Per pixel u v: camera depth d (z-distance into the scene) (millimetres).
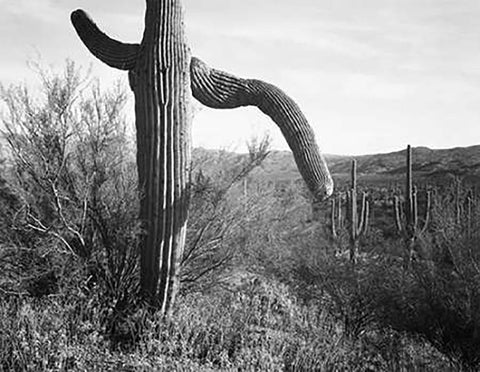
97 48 8203
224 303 9062
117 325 7668
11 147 8344
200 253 8672
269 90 7902
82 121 8555
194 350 7418
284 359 7906
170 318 7695
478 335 10539
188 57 7812
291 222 14188
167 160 7652
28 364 6395
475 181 31062
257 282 11805
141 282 7859
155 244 7684
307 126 7676
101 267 8242
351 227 20938
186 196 7781
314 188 7434
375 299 12234
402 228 20594
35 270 7930
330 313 12812
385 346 10578
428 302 11172
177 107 7684
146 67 7703
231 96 8023
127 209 8039
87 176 8148
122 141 8758
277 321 9539
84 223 8219
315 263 14375
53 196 8234
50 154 8320
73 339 6949
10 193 8500
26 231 8117
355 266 13906
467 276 10867
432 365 9820
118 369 6656
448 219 12219
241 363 7242
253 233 9312
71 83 8719
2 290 7711
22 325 6973
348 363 8539
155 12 7711
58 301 7449
